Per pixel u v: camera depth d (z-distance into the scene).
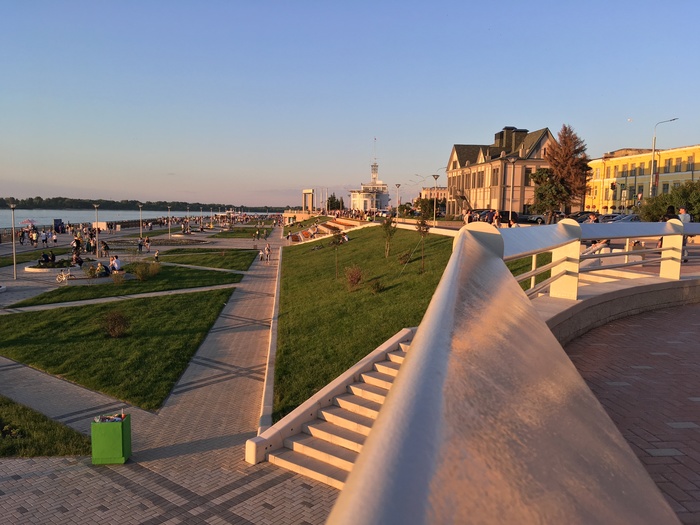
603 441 1.60
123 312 20.48
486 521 0.85
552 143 45.28
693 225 10.16
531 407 1.47
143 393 11.77
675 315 8.59
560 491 1.12
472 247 3.55
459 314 1.92
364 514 0.77
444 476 0.94
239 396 11.66
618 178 59.25
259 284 29.22
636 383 5.03
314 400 9.50
